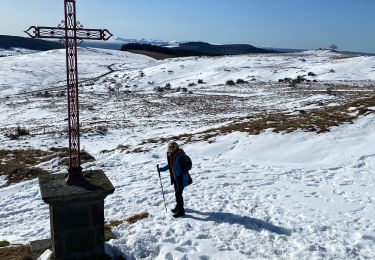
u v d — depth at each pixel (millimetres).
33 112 64000
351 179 14281
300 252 8172
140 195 13883
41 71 130375
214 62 141500
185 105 63531
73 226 7535
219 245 8617
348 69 101812
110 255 7973
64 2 7227
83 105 67562
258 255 8195
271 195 12547
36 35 7129
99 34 7551
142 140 32656
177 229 9508
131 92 87625
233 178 15117
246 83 90750
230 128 25859
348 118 23328
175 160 10375
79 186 7512
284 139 20953
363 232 9273
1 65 138500
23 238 10906
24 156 26609
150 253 8344
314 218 10312
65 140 36406
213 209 11250
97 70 138250
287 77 96688
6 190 16688
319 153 18641
